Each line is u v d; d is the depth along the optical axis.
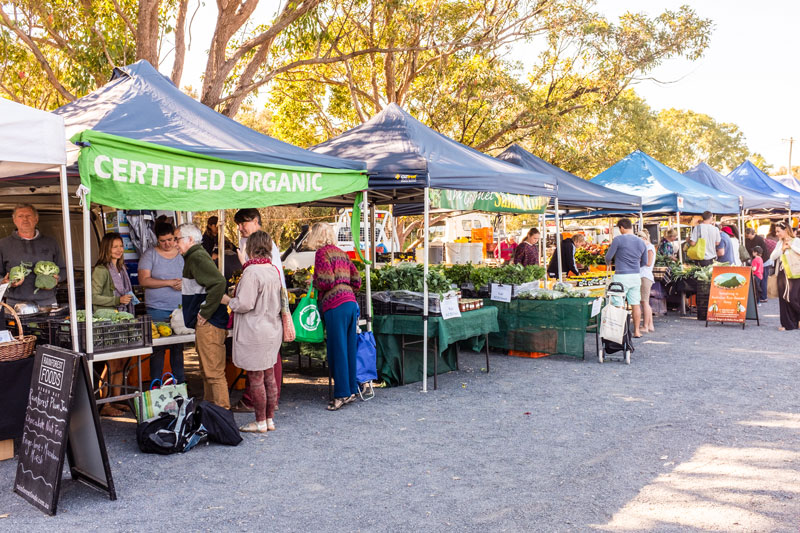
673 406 6.33
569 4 17.39
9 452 4.93
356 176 6.71
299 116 20.77
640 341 10.27
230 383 7.12
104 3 12.80
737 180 20.16
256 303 5.47
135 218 7.21
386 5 15.40
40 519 3.85
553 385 7.32
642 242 10.50
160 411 5.36
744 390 6.93
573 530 3.65
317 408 6.45
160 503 4.08
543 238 11.76
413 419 6.00
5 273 6.08
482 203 7.96
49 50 14.62
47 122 4.32
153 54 11.64
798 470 4.55
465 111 17.73
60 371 4.08
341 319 6.27
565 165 21.08
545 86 19.66
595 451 5.04
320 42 13.30
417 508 4.00
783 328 11.20
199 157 5.22
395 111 8.30
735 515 3.80
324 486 4.37
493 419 5.97
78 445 4.30
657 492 4.20
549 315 8.86
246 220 5.92
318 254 6.30
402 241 22.47
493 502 4.08
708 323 12.16
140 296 7.12
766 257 16.03
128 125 5.39
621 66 17.73
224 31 12.28
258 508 4.00
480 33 16.86
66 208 4.54
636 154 14.94
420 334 7.08
